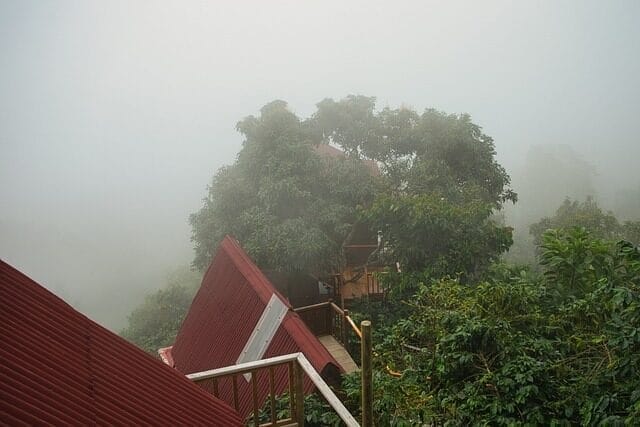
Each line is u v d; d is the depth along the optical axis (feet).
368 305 49.47
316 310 40.06
